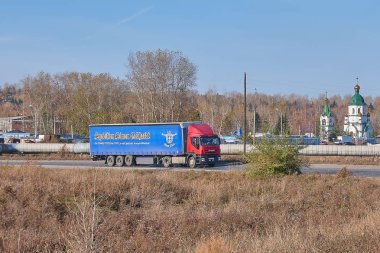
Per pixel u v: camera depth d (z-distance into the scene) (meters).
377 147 55.22
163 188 24.73
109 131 49.53
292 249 10.53
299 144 32.25
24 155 62.94
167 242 12.59
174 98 86.50
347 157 54.22
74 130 99.44
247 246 10.88
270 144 31.61
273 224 15.66
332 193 24.67
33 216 16.38
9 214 16.58
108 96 98.50
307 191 25.38
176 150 45.97
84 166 45.44
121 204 20.14
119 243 12.12
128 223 15.33
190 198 23.42
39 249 12.07
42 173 28.45
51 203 18.83
